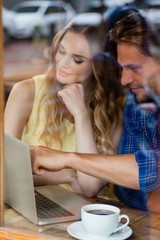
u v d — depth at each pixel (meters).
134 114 1.92
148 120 1.87
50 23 2.00
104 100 1.98
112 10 1.92
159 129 1.84
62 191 1.94
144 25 1.86
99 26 1.95
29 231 1.59
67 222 1.66
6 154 1.72
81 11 1.98
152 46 1.85
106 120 1.99
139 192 1.83
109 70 1.97
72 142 2.06
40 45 2.00
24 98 2.01
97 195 1.96
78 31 1.98
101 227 1.47
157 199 1.79
